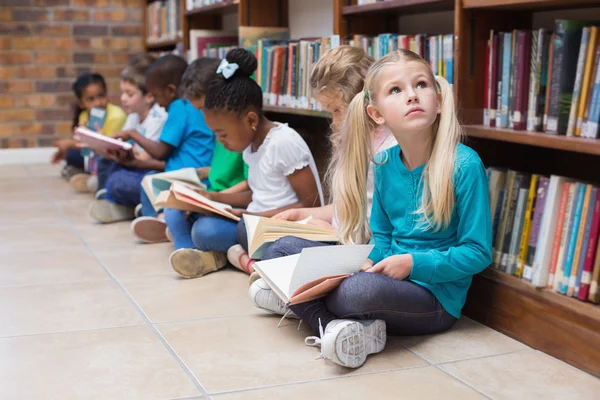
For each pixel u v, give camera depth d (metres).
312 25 3.21
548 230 1.68
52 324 1.88
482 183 1.67
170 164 3.04
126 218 3.28
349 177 1.78
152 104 3.51
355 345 1.57
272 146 2.27
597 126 1.59
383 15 2.64
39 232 3.03
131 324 1.88
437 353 1.67
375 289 1.60
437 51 2.06
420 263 1.64
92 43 5.34
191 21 4.29
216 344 1.73
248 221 2.04
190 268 2.30
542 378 1.54
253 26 3.40
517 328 1.77
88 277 2.34
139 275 2.36
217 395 1.45
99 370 1.58
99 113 3.98
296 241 1.88
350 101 1.94
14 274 2.38
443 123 1.67
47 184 4.32
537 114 1.76
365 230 1.84
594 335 1.56
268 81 2.98
